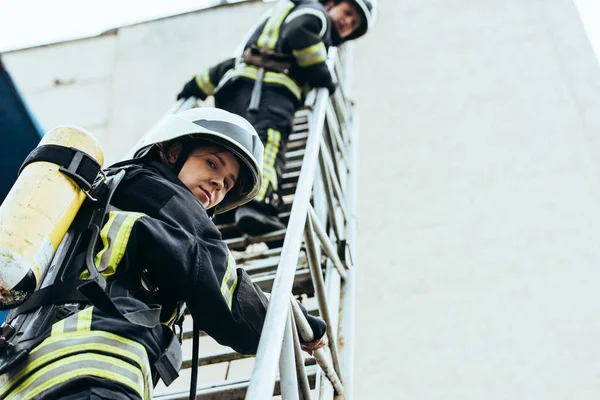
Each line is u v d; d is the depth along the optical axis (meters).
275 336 2.09
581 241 5.82
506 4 7.89
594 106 6.77
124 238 1.88
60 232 1.89
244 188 2.48
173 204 2.04
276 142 4.14
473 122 6.96
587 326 5.30
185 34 8.76
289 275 2.40
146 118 8.09
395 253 6.08
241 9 8.85
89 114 8.27
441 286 5.78
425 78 7.48
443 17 8.00
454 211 6.28
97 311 1.77
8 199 1.89
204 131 2.28
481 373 5.22
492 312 5.53
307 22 4.28
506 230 6.04
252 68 4.32
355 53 7.90
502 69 7.33
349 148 5.12
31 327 1.77
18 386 1.69
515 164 6.51
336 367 3.25
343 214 4.32
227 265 2.03
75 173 1.95
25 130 5.40
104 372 1.68
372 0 4.82
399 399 5.20
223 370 5.54
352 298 3.75
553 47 7.36
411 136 7.00
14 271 1.75
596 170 6.28
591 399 4.93
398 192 6.55
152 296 1.92
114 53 8.77
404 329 5.57
